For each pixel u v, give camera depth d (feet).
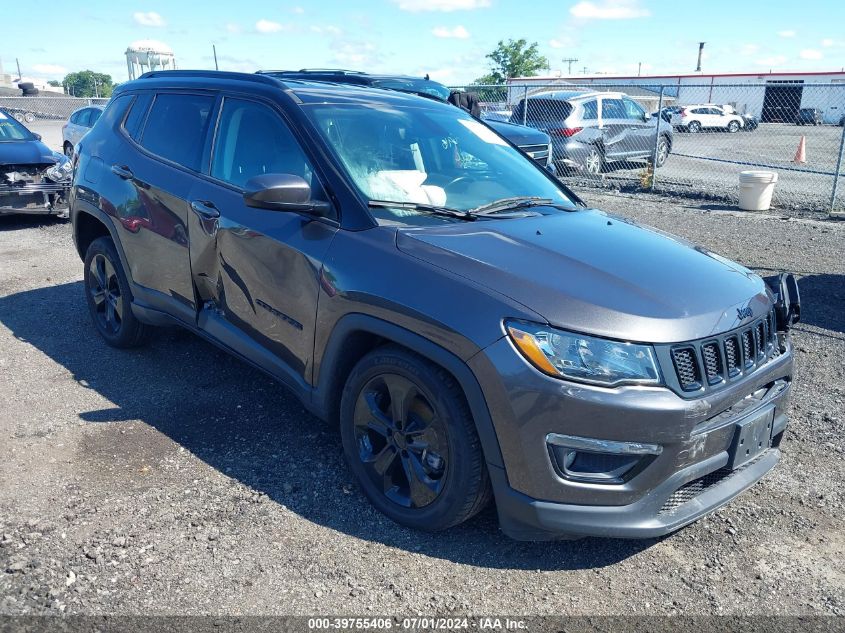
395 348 10.06
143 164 14.85
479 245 10.25
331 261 10.66
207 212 12.87
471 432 9.30
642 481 8.82
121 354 16.48
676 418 8.71
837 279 24.91
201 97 14.35
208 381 15.11
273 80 13.42
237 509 10.60
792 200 42.60
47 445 12.23
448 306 9.27
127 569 9.20
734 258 27.89
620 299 9.23
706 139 87.51
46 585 8.84
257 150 12.74
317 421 13.46
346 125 12.44
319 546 9.86
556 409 8.61
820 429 13.89
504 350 8.79
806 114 91.86
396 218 11.00
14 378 15.05
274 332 11.88
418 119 13.71
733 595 9.32
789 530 10.74
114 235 15.46
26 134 34.58
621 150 53.11
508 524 9.27
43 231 31.63
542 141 39.42
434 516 9.81
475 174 13.24
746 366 9.82
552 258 10.10
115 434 12.70
